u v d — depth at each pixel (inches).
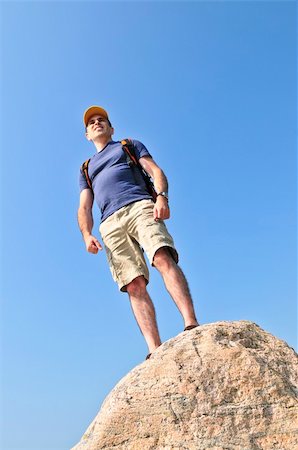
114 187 115.2
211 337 81.6
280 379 75.9
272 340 84.8
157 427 73.9
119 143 122.4
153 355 82.9
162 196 110.0
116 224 112.6
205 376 76.5
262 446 70.7
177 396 75.4
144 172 119.0
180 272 103.3
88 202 121.3
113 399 78.2
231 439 71.5
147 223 108.3
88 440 76.7
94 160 122.1
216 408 73.9
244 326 85.5
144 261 112.1
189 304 99.2
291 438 70.8
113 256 112.3
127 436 74.2
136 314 108.0
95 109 128.7
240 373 76.4
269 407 73.4
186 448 71.6
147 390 77.0
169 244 105.5
